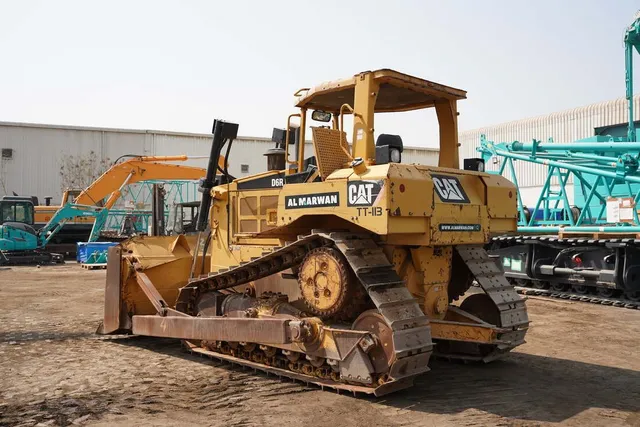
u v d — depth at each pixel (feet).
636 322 32.07
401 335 16.33
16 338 27.09
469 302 21.67
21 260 74.28
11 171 115.44
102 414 16.24
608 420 15.88
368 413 16.28
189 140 126.11
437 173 18.80
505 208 21.18
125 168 75.51
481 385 19.17
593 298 40.40
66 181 118.42
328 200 18.07
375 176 16.84
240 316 22.00
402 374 16.76
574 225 44.91
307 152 38.96
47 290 46.26
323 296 18.31
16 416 16.05
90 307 36.94
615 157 40.19
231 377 20.18
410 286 19.25
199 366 21.79
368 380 17.07
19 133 116.06
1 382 19.52
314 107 22.44
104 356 23.44
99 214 76.33
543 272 44.19
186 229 49.34
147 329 24.32
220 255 24.90
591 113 88.17
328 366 18.74
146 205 105.50
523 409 16.74
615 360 22.86
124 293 26.50
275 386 19.02
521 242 45.60
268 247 22.56
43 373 20.71
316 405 17.01
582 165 43.04
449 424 15.43
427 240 17.75
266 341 19.45
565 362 22.48
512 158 46.01
